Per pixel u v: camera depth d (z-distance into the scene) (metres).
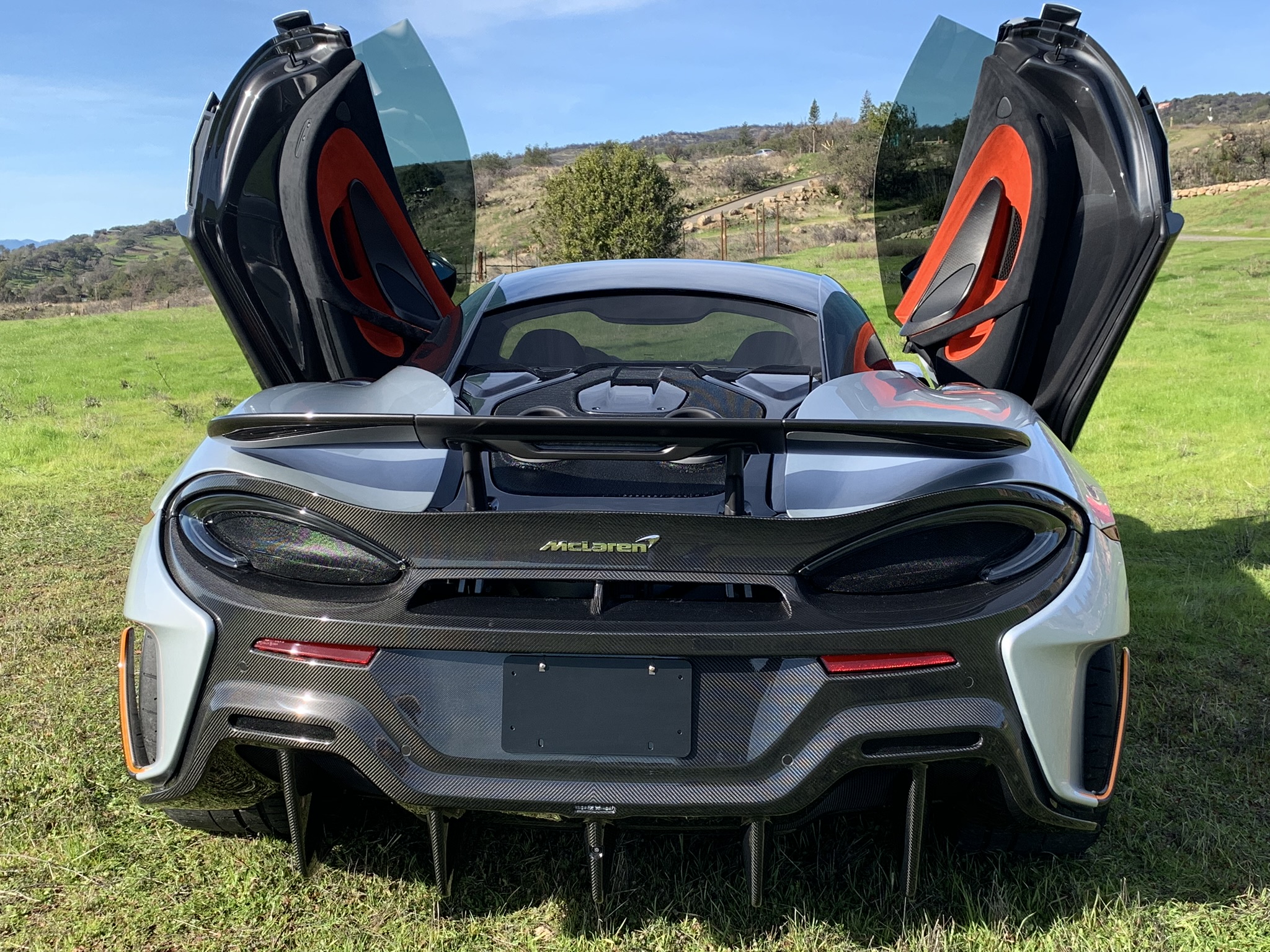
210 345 18.38
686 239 52.12
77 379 13.41
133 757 1.82
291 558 1.69
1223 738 2.57
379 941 1.79
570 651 1.59
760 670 1.61
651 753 1.62
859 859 2.00
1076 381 2.68
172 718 1.70
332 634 1.62
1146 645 3.24
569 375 2.38
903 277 3.20
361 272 2.92
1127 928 1.78
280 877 1.96
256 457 1.79
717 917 1.85
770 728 1.61
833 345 2.44
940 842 2.04
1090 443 6.90
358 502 1.67
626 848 2.06
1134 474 5.96
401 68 2.97
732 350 2.52
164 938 1.79
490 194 100.06
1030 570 1.67
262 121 2.53
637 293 2.68
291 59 2.62
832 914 1.85
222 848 2.07
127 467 6.88
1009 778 1.64
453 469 1.84
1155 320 15.34
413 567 1.63
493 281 2.97
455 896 1.92
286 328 2.72
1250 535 4.39
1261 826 2.14
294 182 2.53
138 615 1.75
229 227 2.51
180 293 44.31
